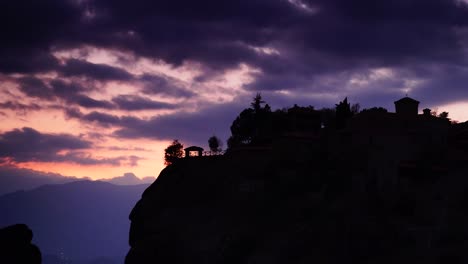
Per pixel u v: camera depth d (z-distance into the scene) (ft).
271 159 405.39
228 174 418.72
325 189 369.09
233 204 400.47
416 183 357.82
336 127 478.18
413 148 386.73
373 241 326.85
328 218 346.95
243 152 415.03
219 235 383.65
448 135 423.64
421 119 397.60
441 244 319.88
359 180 355.77
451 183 344.69
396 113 401.70
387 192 351.67
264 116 521.24
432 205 336.08
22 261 312.09
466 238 316.40
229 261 362.33
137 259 405.80
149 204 445.78
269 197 390.01
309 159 397.80
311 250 338.13
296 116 466.29
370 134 378.12
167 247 399.85
